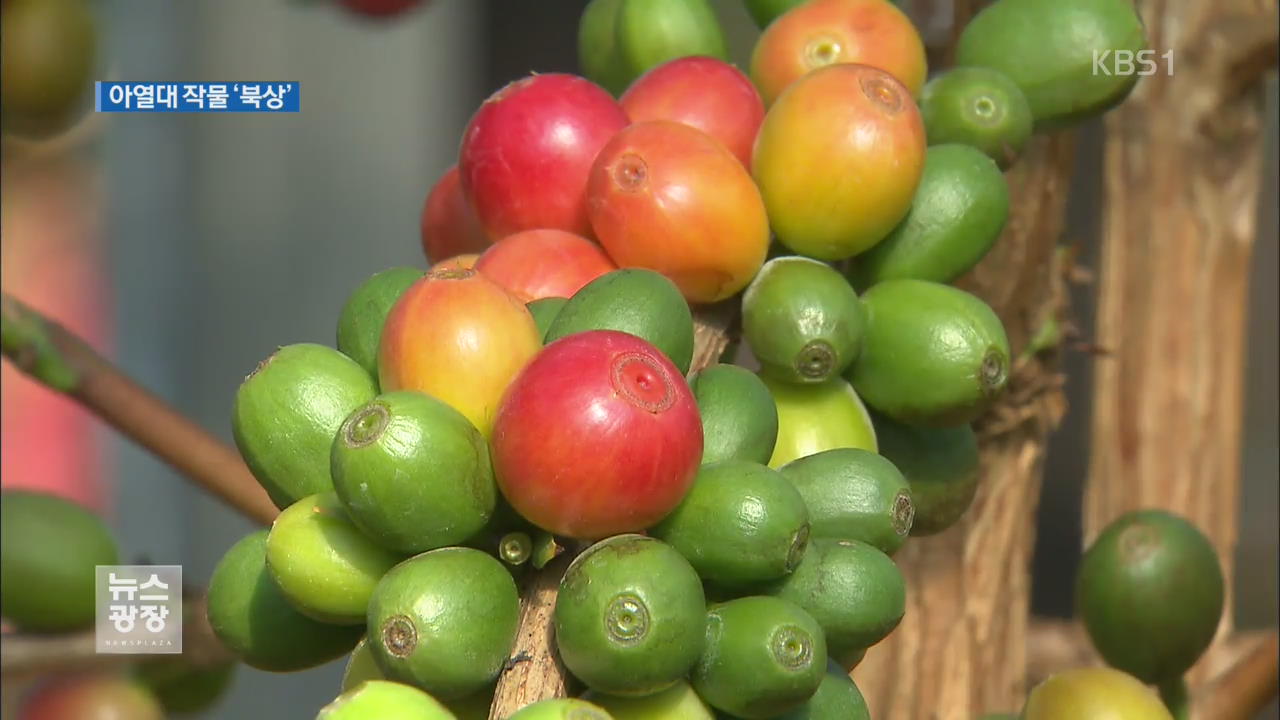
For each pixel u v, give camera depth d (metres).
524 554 0.27
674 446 0.26
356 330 0.28
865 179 0.29
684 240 0.28
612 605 0.26
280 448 0.27
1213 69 0.34
